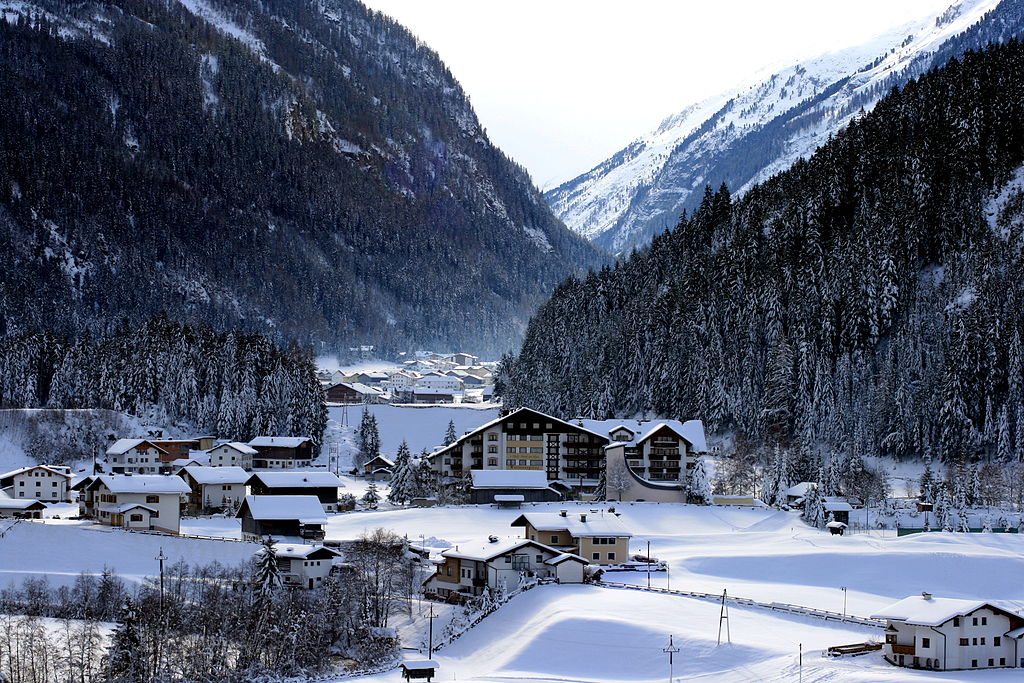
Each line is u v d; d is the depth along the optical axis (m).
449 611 132.88
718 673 107.12
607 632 116.31
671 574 146.88
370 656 116.00
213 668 106.88
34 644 107.88
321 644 116.31
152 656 107.06
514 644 117.62
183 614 118.75
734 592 137.88
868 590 144.00
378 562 137.75
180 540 154.50
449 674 110.19
